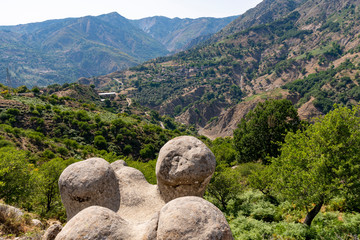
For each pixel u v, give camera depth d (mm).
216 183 16422
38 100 73188
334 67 169375
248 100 144375
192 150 5137
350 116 9383
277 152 24250
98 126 60844
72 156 43812
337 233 8875
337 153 9016
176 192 5094
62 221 14602
